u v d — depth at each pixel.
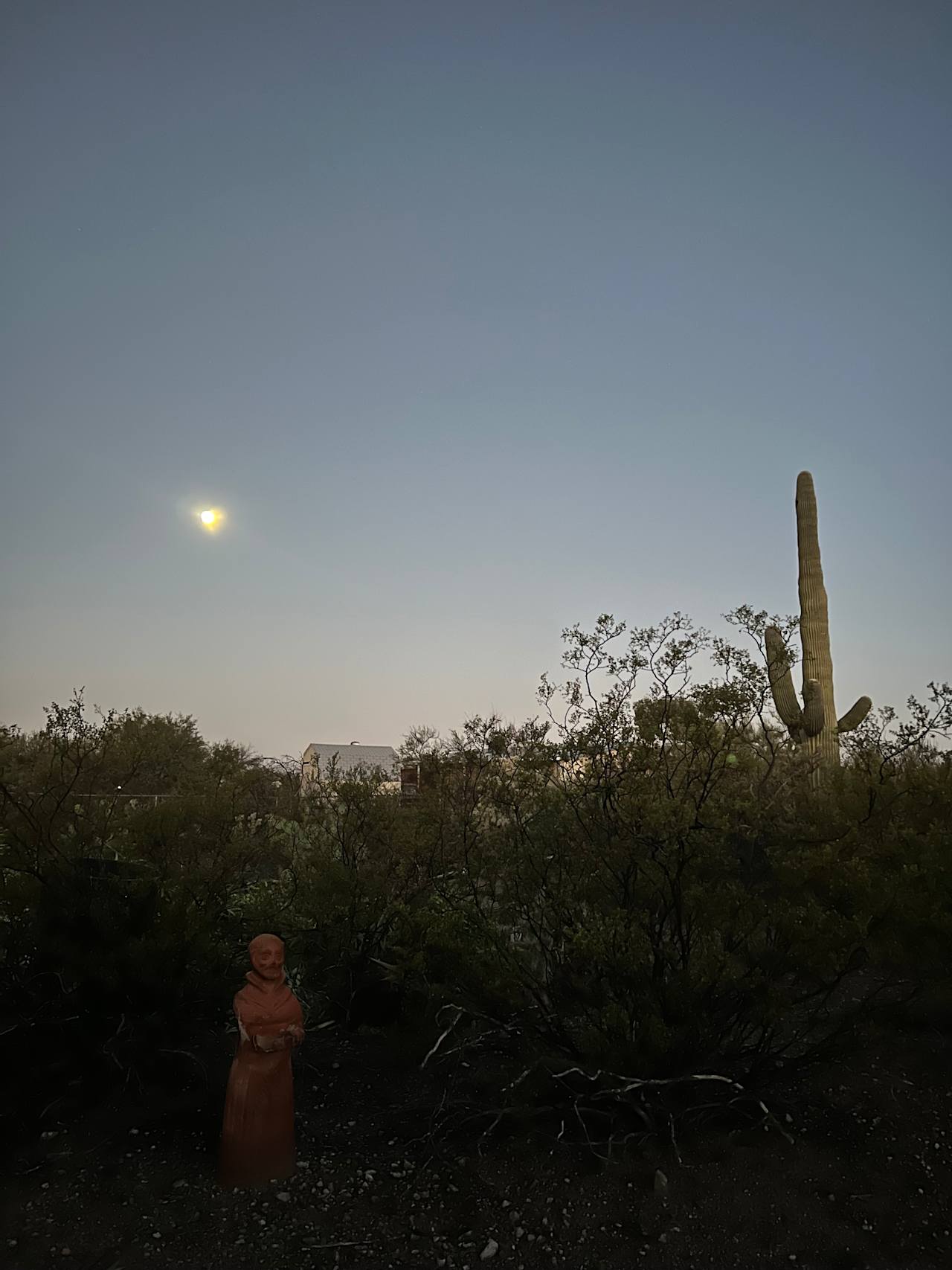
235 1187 3.84
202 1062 4.91
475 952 4.52
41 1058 4.59
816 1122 4.42
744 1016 4.39
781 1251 3.48
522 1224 3.64
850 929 4.18
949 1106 4.58
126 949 4.47
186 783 6.04
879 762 5.60
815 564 12.59
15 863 4.68
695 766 4.65
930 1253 3.48
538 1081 4.19
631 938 4.23
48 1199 3.74
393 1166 4.05
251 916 5.64
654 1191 3.83
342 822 6.29
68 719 5.55
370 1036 5.57
